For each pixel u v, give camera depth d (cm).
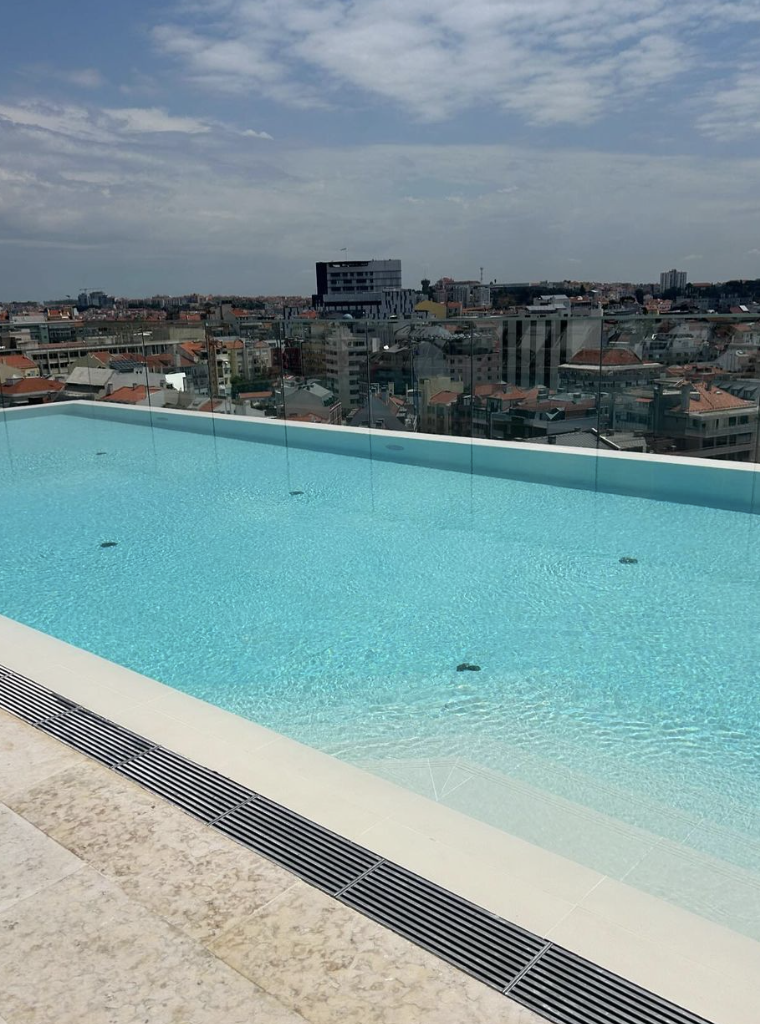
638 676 343
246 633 403
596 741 290
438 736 296
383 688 338
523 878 201
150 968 171
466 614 419
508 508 625
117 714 294
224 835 218
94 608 443
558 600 434
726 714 308
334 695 333
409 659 366
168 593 464
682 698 322
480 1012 159
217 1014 159
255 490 710
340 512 629
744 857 220
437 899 192
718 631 387
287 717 315
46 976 170
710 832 231
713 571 470
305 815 228
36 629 416
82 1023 158
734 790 254
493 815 241
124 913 188
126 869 204
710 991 164
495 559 505
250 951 176
